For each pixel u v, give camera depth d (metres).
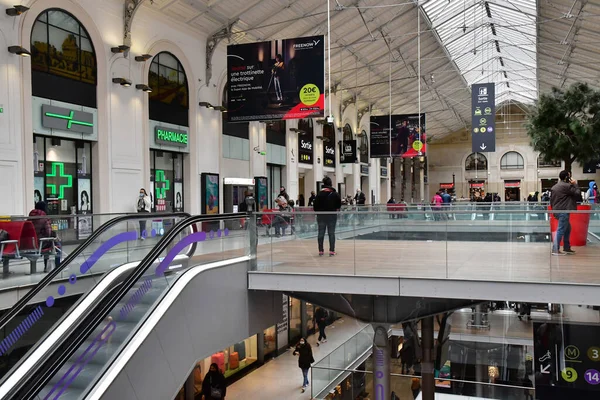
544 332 11.73
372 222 9.95
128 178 17.55
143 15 18.14
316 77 15.57
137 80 18.00
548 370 11.59
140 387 7.10
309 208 22.03
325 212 10.19
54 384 5.74
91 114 16.25
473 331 16.72
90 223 10.71
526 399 13.02
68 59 15.56
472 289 9.11
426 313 10.87
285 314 21.61
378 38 26.42
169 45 19.45
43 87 14.77
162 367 7.70
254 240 10.73
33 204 14.27
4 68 13.48
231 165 23.53
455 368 16.52
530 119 22.23
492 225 9.22
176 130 19.92
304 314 23.22
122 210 17.30
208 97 21.83
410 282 9.49
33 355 6.98
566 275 8.82
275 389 16.62
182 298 8.38
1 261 8.45
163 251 8.37
